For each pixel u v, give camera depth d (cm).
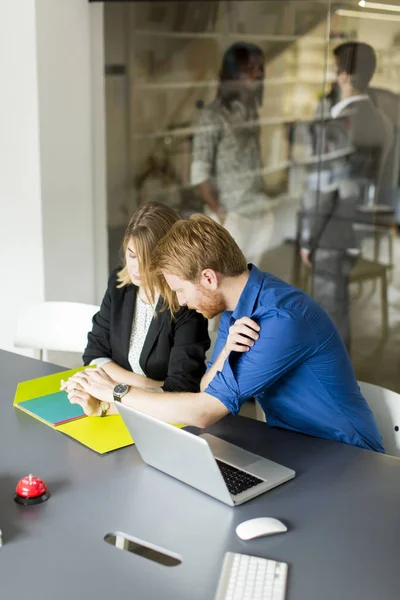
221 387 166
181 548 125
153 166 395
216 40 377
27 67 320
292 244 374
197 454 138
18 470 154
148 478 151
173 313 211
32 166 330
